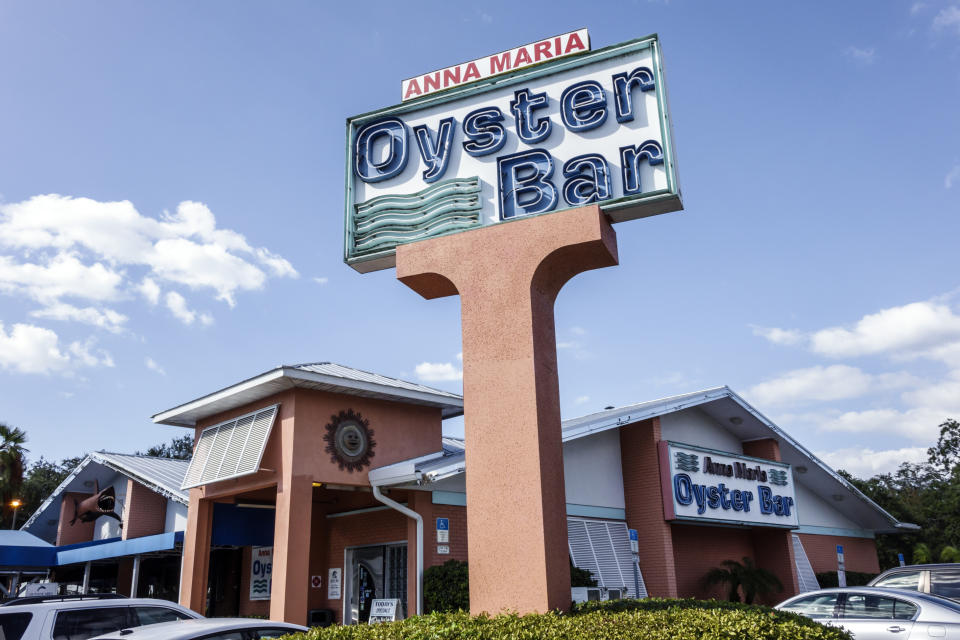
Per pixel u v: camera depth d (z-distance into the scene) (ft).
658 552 60.34
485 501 25.22
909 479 191.93
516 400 25.81
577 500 58.54
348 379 48.65
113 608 28.14
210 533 53.93
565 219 26.99
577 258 27.68
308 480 46.65
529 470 24.90
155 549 57.36
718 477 65.62
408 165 31.50
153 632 21.12
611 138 28.45
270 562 59.00
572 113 29.37
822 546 86.74
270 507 58.08
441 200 30.04
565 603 24.32
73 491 77.56
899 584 39.14
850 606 32.42
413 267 29.04
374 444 50.85
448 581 45.39
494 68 31.27
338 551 55.67
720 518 63.82
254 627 22.84
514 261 27.37
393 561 51.83
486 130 30.53
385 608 46.37
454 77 31.78
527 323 26.50
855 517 94.02
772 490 71.36
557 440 26.58
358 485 48.98
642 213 27.86
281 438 47.55
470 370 26.84
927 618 29.81
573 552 56.18
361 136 32.86
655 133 27.89
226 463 49.57
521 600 23.79
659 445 62.44
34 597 30.55
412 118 32.22
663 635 18.99
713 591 66.18
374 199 31.48
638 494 62.75
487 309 27.30
